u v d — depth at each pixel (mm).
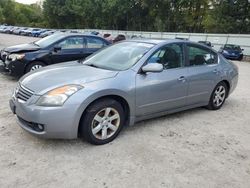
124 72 3943
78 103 3389
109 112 3756
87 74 3811
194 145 3893
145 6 45125
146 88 4059
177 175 3104
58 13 67938
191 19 42562
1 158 3260
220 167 3332
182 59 4711
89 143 3729
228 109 5777
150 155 3514
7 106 5141
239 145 3992
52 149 3531
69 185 2824
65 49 7957
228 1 35000
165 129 4402
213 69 5246
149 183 2926
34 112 3326
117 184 2879
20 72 7320
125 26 54750
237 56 23125
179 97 4629
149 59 4215
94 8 56031
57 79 3631
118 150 3600
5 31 55562
